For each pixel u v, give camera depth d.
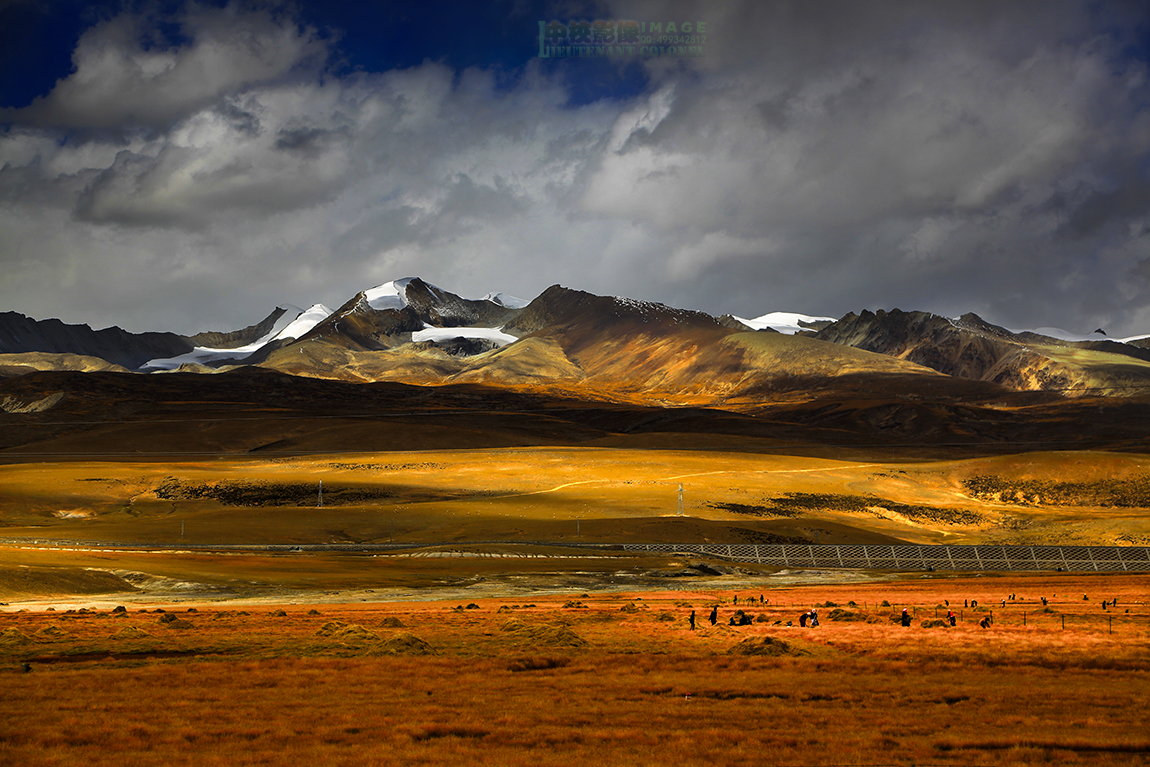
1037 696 38.47
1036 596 93.56
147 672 42.72
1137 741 30.25
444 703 36.62
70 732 31.02
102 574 102.94
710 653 51.09
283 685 40.22
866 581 126.56
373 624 64.06
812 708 36.16
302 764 27.83
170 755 28.56
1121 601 84.62
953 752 29.38
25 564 101.31
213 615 71.38
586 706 36.19
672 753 29.17
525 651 51.22
